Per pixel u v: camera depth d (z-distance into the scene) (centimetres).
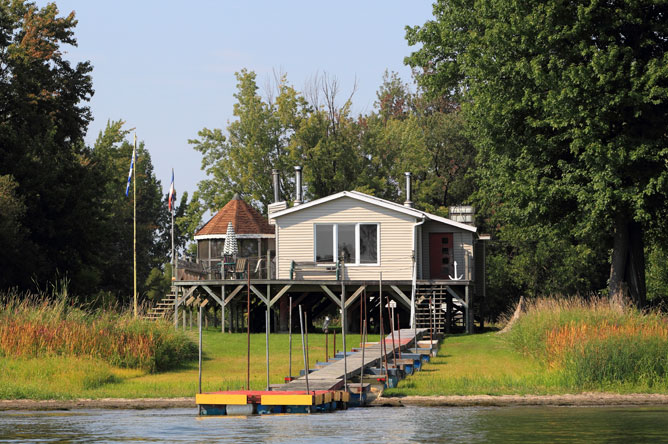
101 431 2422
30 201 6594
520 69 4909
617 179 4709
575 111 4728
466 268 6088
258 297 6091
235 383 3453
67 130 7631
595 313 4184
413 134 10500
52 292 6725
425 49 6125
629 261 5397
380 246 5775
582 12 4731
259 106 9825
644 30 5028
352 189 9594
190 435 2330
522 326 4409
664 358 3441
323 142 9731
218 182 9712
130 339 4034
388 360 3719
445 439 2241
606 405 3022
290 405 2802
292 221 5866
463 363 4072
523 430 2400
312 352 4525
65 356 3800
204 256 6788
